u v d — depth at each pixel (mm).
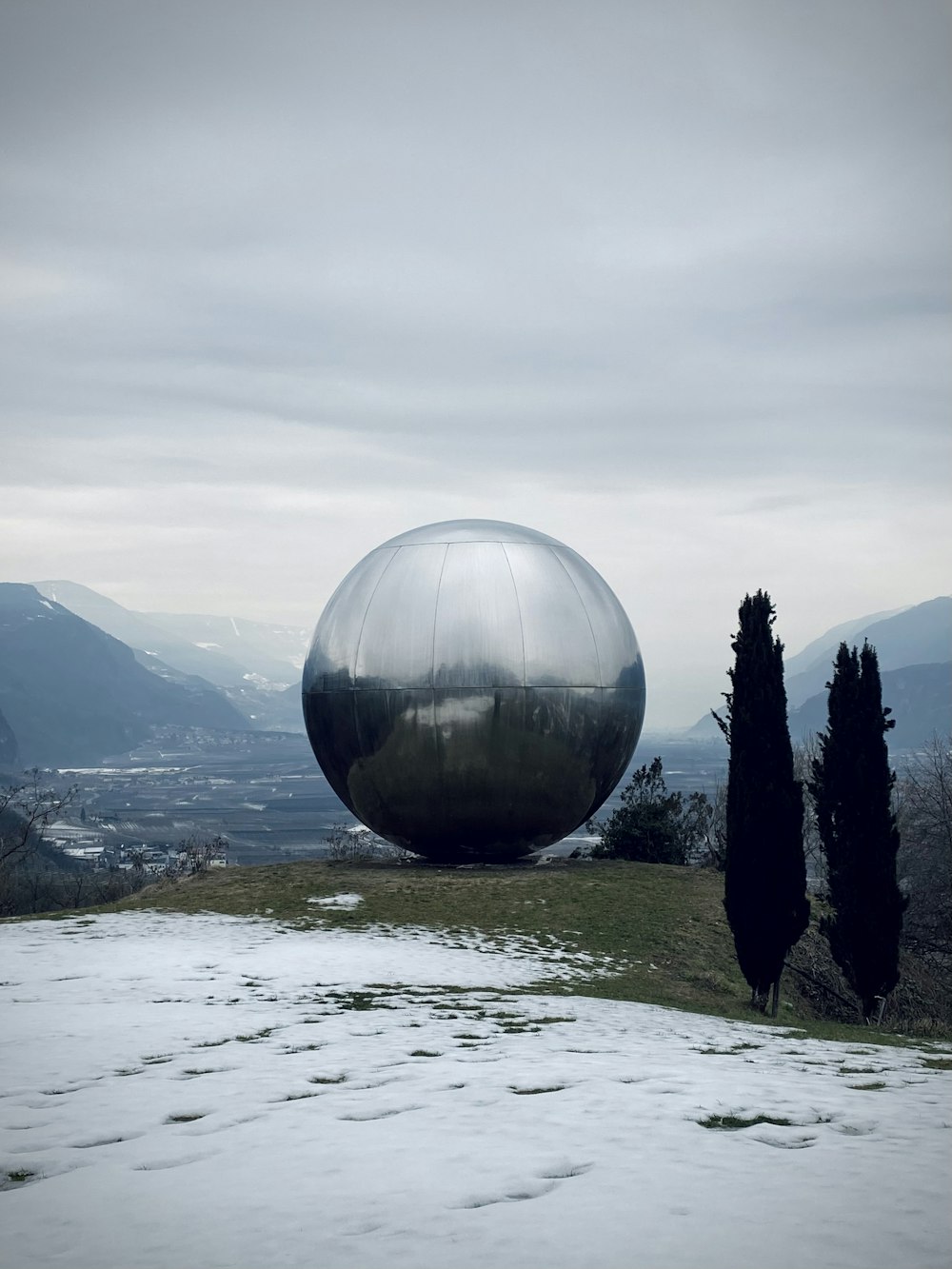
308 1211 6594
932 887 36406
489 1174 7234
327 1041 12266
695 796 33562
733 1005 19438
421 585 26047
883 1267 5719
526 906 24125
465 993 16328
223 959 18500
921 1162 7543
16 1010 13992
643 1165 7418
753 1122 8758
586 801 27203
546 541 27719
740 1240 6070
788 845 19547
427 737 25469
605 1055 11719
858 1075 11398
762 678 19875
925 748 40594
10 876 41375
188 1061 10992
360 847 31969
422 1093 9562
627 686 27156
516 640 25500
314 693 27188
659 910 24125
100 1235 6293
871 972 20516
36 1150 7965
